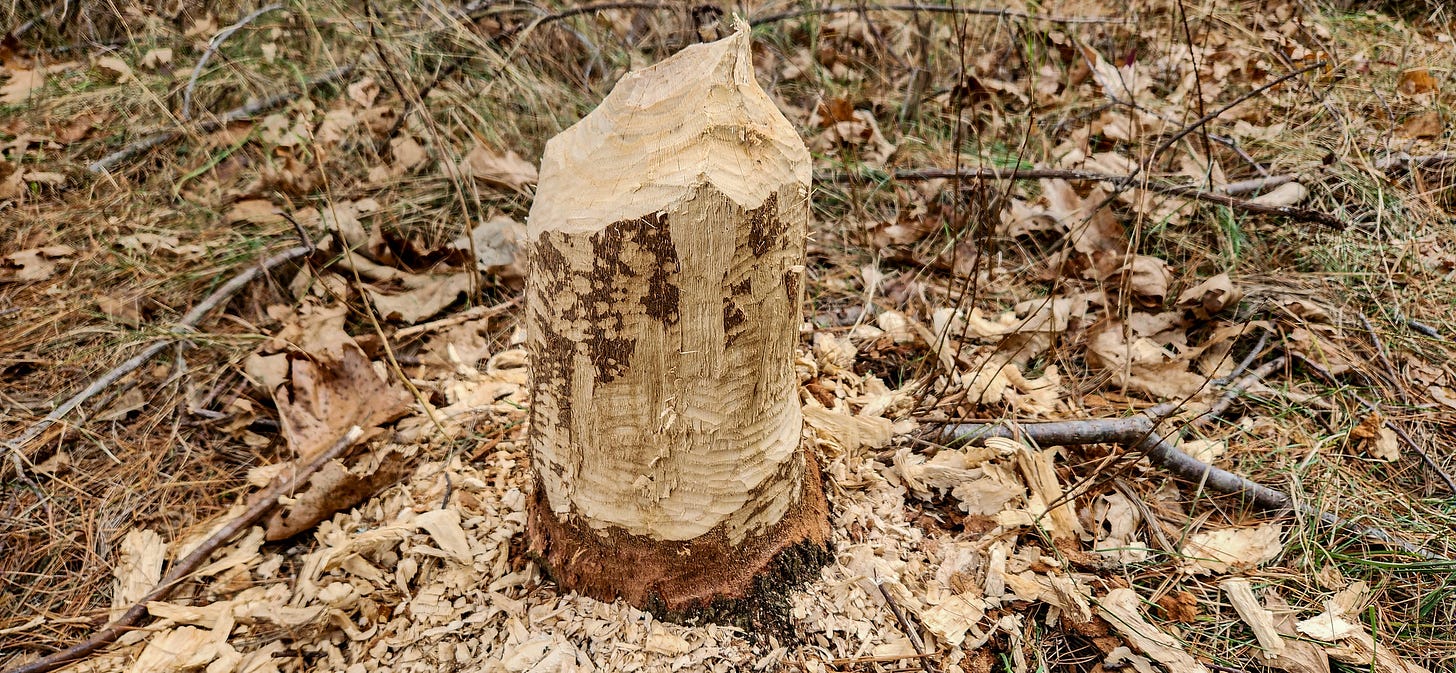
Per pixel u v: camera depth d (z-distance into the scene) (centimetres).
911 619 176
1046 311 261
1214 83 381
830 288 291
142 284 276
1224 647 179
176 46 383
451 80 367
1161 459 216
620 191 131
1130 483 217
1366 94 362
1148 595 191
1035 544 199
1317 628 179
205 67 366
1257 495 211
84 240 293
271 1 395
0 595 191
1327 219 290
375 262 289
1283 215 295
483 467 214
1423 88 362
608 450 155
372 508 209
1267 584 192
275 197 318
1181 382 241
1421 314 260
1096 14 427
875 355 258
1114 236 292
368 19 319
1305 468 216
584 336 142
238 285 273
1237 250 290
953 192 321
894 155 354
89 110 347
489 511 196
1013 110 378
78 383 240
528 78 370
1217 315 267
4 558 198
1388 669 170
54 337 253
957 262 294
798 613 172
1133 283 272
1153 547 203
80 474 219
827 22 435
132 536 202
